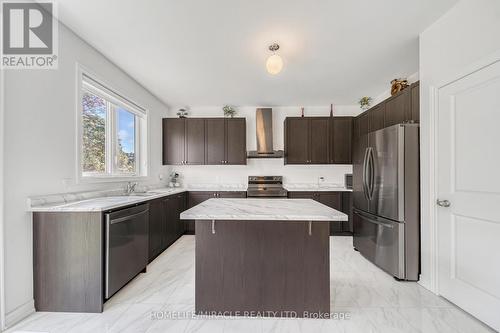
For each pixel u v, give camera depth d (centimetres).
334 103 472
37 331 168
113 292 204
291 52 269
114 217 206
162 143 462
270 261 188
